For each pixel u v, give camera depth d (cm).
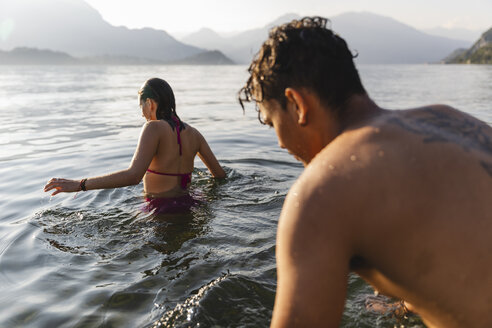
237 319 149
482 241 68
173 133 297
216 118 852
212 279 181
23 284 181
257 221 253
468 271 68
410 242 69
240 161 424
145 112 298
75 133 651
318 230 72
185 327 144
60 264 200
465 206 69
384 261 73
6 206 297
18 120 830
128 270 192
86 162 434
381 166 71
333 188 72
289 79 84
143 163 274
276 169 389
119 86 2322
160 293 169
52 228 248
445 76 3384
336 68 82
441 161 72
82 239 231
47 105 1178
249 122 777
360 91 87
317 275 71
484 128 88
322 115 85
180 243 222
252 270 188
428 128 79
